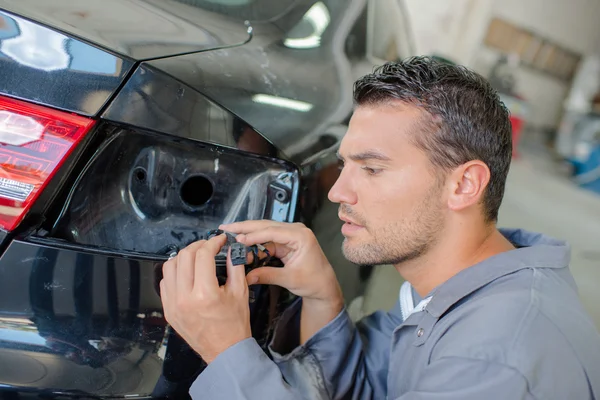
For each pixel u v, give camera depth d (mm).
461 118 761
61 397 735
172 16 1060
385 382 1083
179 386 830
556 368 663
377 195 805
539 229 3049
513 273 798
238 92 925
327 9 1354
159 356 803
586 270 2596
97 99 792
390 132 786
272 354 951
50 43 794
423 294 923
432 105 768
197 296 745
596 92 4734
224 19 1152
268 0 1266
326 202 1019
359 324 1188
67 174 786
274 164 937
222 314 763
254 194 939
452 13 4930
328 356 990
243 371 758
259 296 919
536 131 5691
